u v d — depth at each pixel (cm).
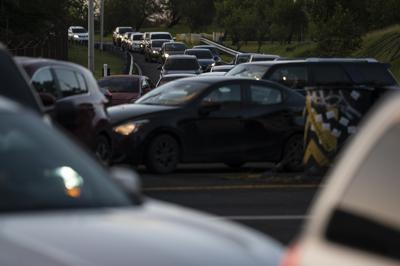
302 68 4266
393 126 830
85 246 905
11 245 890
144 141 3256
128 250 909
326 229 830
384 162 823
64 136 1203
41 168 1119
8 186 1079
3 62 1842
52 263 854
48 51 8912
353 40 12156
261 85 3494
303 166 3200
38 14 9231
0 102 1216
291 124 3494
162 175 3275
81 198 1100
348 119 3066
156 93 3488
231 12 19362
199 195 2794
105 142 3000
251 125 3428
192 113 3341
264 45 18250
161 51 13112
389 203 809
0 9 8844
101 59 14550
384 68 4338
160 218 1050
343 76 4278
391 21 12862
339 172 855
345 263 794
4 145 1137
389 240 789
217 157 3384
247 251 966
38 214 1018
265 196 2791
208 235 1005
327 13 12600
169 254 915
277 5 16788
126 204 1119
